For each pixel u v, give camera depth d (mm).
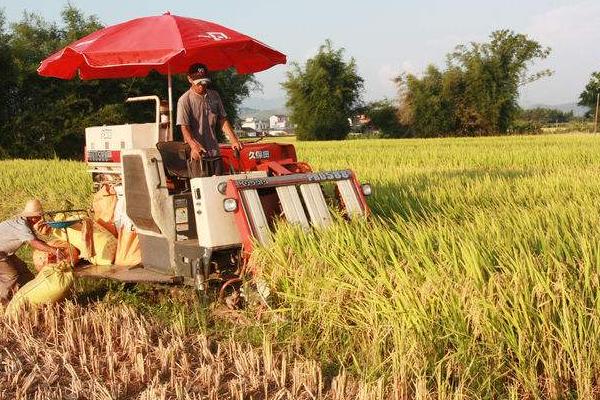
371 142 47531
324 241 6250
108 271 7457
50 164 23656
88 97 43531
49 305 6828
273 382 5121
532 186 11633
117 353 5711
